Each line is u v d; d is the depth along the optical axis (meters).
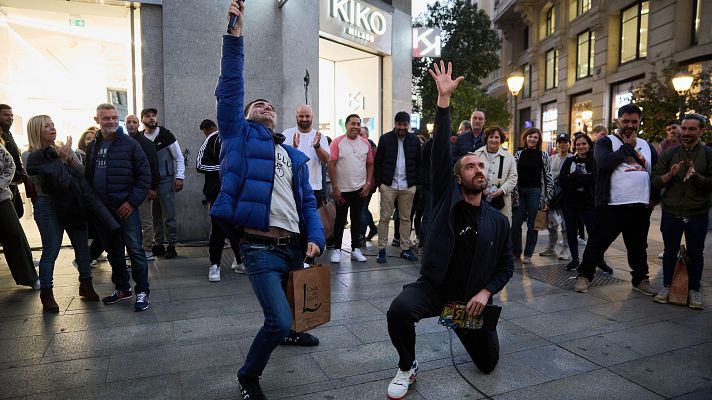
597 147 5.10
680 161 4.67
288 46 8.02
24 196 9.82
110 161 4.36
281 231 2.94
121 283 4.62
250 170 2.82
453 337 3.82
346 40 9.98
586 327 4.09
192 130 7.38
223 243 5.39
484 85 42.25
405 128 6.39
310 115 6.02
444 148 3.04
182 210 7.46
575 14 25.69
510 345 3.69
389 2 11.86
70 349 3.51
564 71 26.41
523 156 6.42
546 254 7.02
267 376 3.14
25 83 10.31
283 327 2.69
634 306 4.68
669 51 17.83
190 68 7.31
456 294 3.03
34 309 4.39
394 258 6.77
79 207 4.28
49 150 4.21
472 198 3.04
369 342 3.71
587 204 6.08
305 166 3.15
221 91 2.79
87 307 4.46
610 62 21.89
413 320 2.90
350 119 6.36
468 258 2.99
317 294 2.96
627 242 5.20
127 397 2.84
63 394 2.86
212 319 4.16
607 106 22.08
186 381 3.04
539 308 4.60
